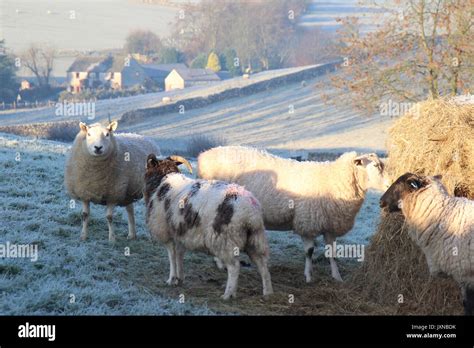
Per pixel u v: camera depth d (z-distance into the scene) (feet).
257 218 31.35
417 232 29.53
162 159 36.29
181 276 34.45
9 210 44.75
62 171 61.31
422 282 32.37
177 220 32.24
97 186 39.99
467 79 85.40
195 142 141.69
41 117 223.71
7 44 435.12
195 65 393.70
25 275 32.68
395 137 34.55
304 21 449.48
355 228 53.42
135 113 212.64
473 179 31.99
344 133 179.73
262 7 383.45
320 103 217.36
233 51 376.07
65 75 388.57
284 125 196.54
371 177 36.09
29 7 599.98
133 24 543.39
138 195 42.34
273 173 37.91
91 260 36.17
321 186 36.88
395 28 89.86
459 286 30.66
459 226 28.30
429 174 32.68
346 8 512.22
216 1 405.59
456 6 84.07
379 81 89.45
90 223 45.14
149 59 428.15
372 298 33.96
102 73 372.79
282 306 31.96
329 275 38.58
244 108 222.69
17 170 58.90
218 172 39.29
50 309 29.37
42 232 40.68
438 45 87.61
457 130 32.12
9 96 306.76
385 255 33.94
